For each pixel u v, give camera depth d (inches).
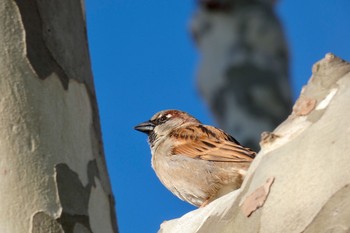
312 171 290.2
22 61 301.1
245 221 306.3
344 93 308.2
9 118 291.9
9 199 281.6
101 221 298.4
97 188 303.0
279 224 290.8
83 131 308.3
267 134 319.6
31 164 287.9
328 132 296.7
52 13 315.6
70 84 310.8
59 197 286.8
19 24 306.0
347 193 276.5
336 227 273.4
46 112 298.0
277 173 302.5
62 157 294.0
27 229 279.4
